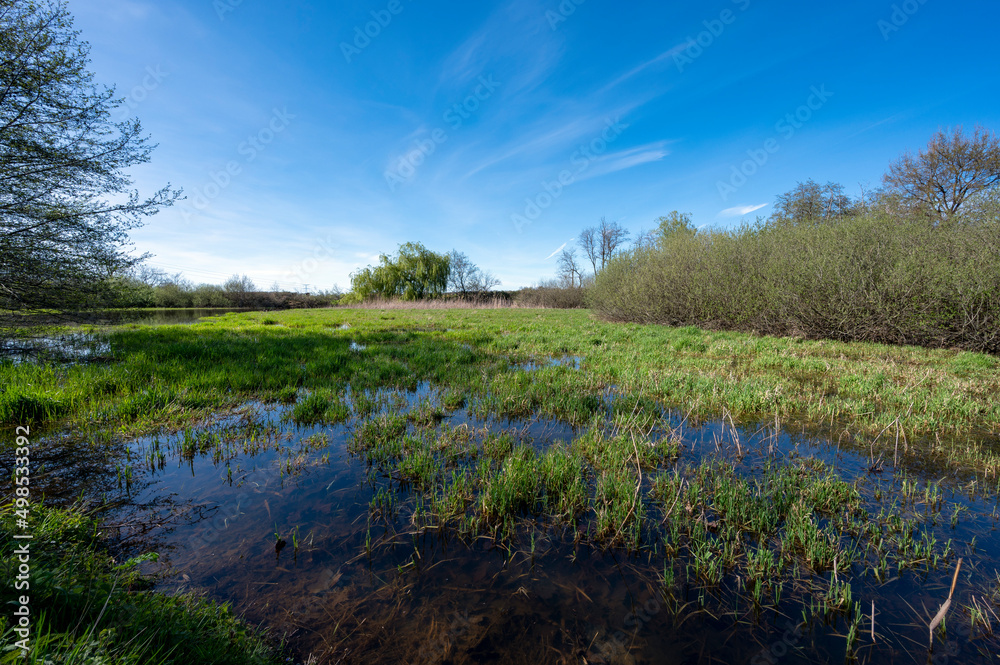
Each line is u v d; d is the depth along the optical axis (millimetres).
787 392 5910
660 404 5531
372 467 3656
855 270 11148
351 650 1773
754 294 13430
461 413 5281
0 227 7516
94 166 8086
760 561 2314
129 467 3414
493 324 18047
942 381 6387
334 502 3043
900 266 10242
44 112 7500
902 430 4102
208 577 2203
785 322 12414
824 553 2363
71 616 1526
